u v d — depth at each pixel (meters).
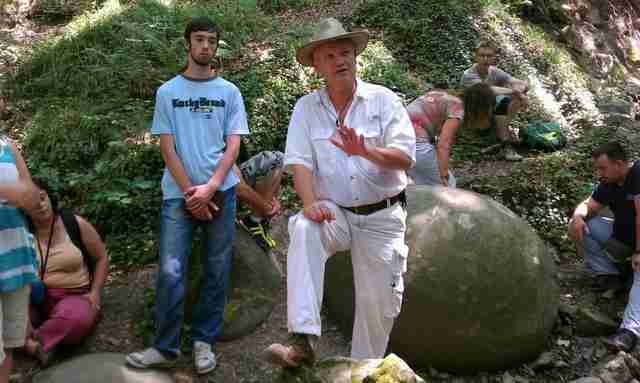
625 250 4.32
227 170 3.30
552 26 10.90
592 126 7.54
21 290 2.72
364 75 6.98
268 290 4.02
